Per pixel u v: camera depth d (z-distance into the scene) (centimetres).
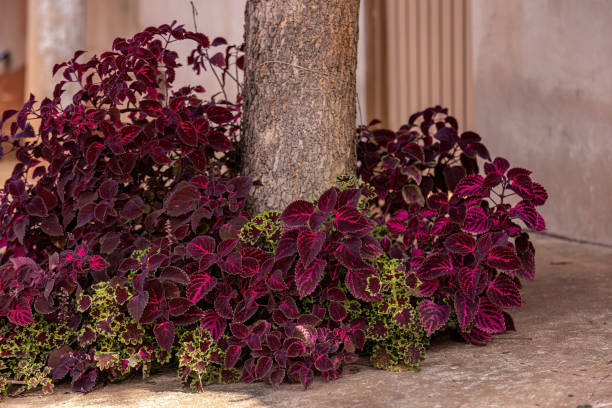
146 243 296
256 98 320
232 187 297
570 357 262
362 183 300
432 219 330
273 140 315
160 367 296
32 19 940
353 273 263
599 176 490
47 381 270
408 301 272
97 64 314
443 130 340
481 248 272
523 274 293
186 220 292
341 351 272
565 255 475
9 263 295
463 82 655
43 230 307
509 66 567
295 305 266
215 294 276
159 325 263
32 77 938
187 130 300
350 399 238
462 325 272
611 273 412
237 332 263
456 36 662
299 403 239
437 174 351
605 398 216
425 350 285
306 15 311
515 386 235
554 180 533
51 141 310
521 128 559
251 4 323
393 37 753
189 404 246
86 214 299
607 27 473
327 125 315
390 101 763
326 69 314
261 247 289
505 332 307
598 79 484
